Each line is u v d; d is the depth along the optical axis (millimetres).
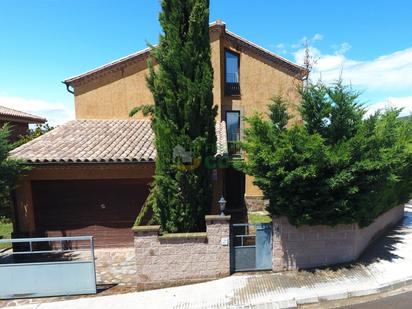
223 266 7121
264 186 7074
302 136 6621
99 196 10219
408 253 8141
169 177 7578
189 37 7562
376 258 7805
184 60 7488
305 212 6895
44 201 10102
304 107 7293
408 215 13250
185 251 7023
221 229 7051
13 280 6789
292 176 6414
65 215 10156
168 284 7027
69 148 10406
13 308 6312
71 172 9953
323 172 6730
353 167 6617
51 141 11234
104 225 10242
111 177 10070
